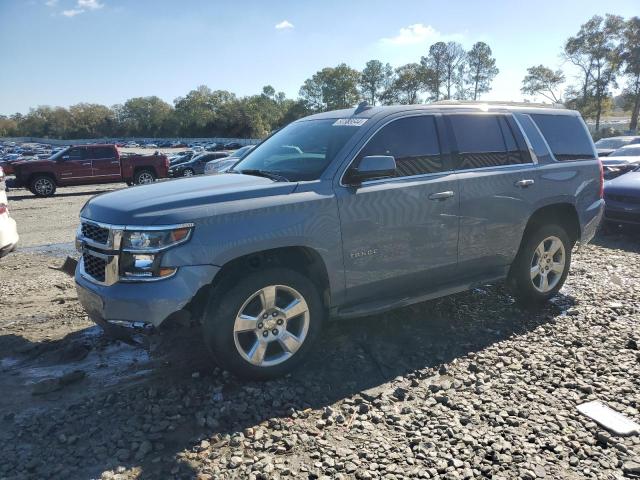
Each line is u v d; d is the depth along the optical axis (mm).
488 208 4625
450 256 4473
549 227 5164
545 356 4133
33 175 20516
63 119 157500
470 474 2730
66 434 3068
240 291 3473
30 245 9344
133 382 3742
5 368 4055
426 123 4430
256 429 3127
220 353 3484
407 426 3176
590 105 72625
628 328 4703
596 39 70188
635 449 2953
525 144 5016
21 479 2666
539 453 2916
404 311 5113
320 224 3701
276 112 148250
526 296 5152
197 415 3242
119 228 3326
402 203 4094
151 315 3248
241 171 4426
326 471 2754
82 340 4566
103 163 21969
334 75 123438
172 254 3250
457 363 4023
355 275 3947
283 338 3717
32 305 5605
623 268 6875
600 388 3613
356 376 3818
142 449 2902
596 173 5559
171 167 26719
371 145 4070
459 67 103312
